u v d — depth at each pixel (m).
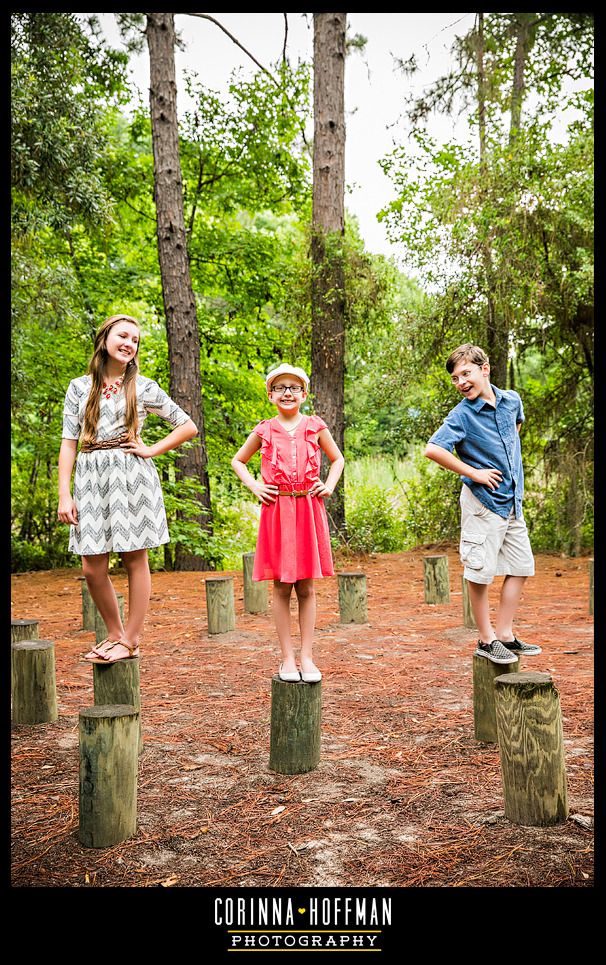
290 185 14.54
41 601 8.36
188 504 10.81
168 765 3.55
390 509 12.98
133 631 3.68
